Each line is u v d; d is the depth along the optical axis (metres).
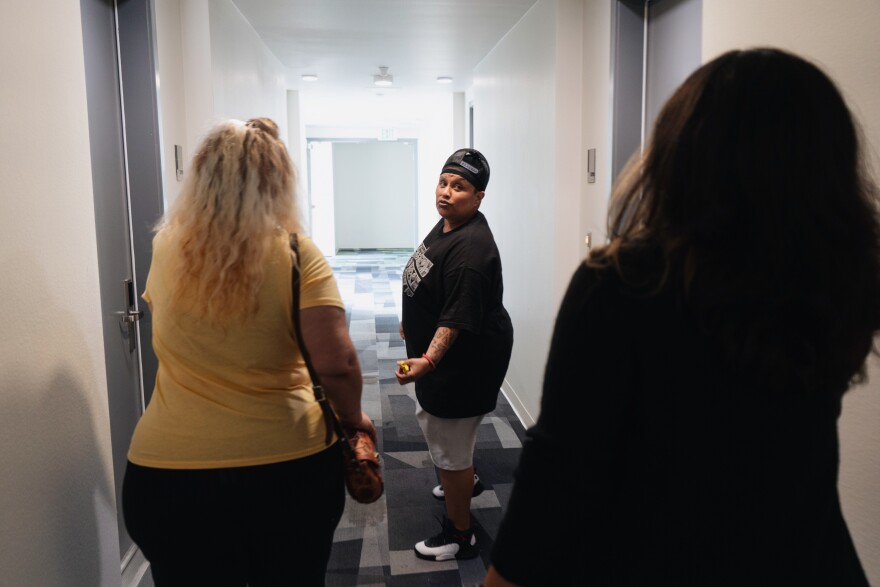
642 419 0.65
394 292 8.02
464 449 2.19
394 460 3.16
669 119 0.66
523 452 0.70
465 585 2.13
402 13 3.56
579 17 2.93
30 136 1.21
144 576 2.16
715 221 0.60
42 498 1.23
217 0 2.87
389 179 12.61
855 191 0.62
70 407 1.36
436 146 8.76
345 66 5.27
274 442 1.20
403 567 2.23
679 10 2.27
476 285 1.99
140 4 2.28
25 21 1.20
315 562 1.31
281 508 1.22
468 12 3.54
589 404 0.65
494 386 2.13
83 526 1.42
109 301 2.15
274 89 4.80
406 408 3.94
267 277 1.19
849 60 1.20
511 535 0.68
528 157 3.56
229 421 1.18
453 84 6.30
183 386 1.20
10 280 1.13
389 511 2.63
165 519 1.18
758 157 0.59
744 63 0.62
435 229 2.21
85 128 1.48
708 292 0.59
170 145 2.53
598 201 2.75
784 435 0.63
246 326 1.18
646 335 0.63
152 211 2.35
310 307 1.22
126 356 2.29
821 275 0.59
